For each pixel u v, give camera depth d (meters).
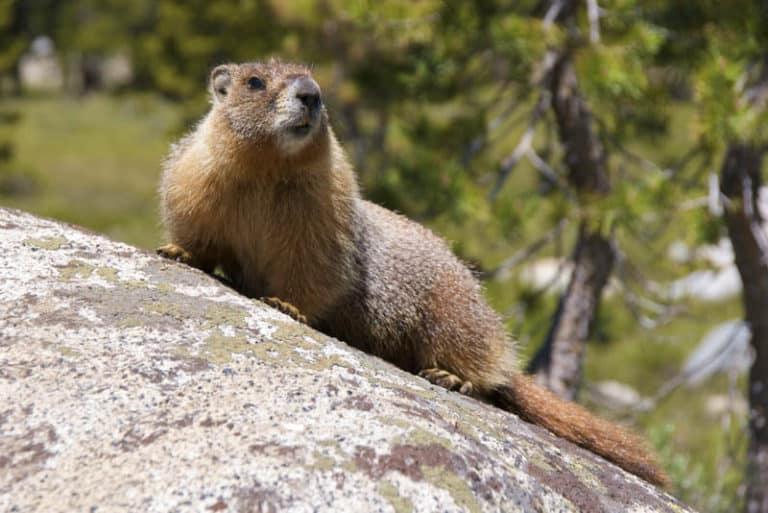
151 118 54.31
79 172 43.25
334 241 8.23
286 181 8.06
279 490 4.95
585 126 15.05
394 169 15.04
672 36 14.59
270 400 5.60
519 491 5.49
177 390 5.60
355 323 8.80
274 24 20.00
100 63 65.25
